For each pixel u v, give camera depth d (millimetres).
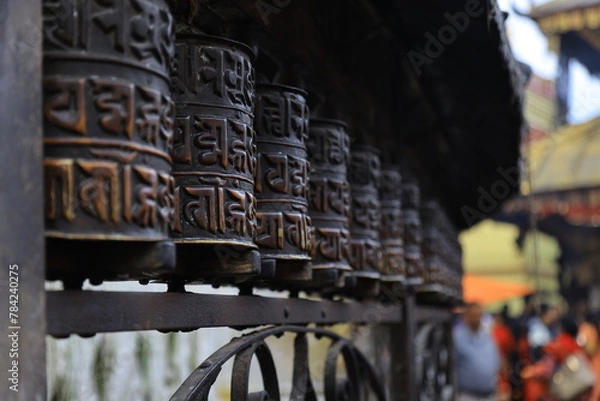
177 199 1619
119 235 1262
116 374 4617
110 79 1272
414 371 3943
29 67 1233
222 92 1675
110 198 1255
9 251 1227
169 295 1648
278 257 1993
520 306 16328
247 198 1694
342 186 2369
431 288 4371
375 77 3719
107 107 1262
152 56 1326
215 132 1658
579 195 10797
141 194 1281
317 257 2299
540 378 7359
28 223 1224
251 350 1988
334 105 3062
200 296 1788
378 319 3467
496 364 7473
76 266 1342
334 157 2357
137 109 1292
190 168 1642
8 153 1232
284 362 5402
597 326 7902
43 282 1220
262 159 2006
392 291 3291
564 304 13984
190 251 1712
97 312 1400
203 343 5352
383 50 3783
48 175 1234
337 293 2824
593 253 12945
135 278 1636
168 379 5020
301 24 2664
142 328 1544
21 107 1232
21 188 1226
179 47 1662
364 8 3312
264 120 2018
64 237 1233
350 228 2723
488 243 17297
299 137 2072
